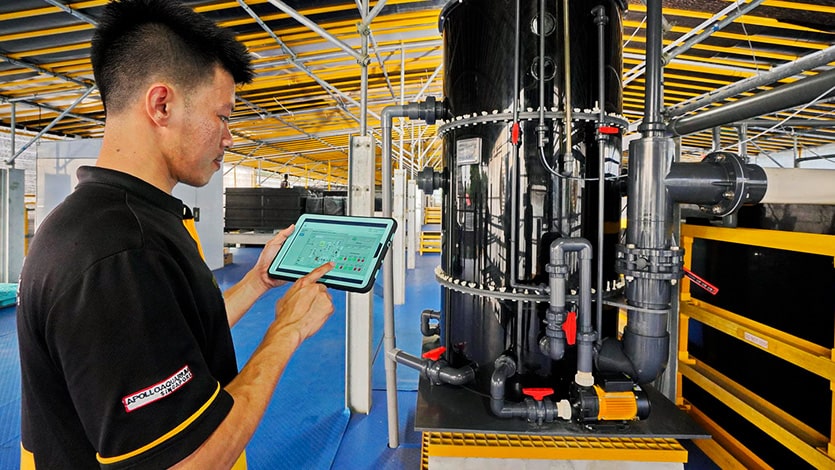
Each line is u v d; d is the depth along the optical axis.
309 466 2.19
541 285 1.67
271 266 1.20
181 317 0.67
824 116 7.25
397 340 4.19
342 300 6.00
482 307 1.84
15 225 6.10
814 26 4.02
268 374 0.80
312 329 0.92
